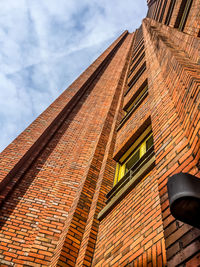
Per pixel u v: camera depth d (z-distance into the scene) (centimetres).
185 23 543
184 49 436
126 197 441
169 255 199
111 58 2077
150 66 616
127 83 1271
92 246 436
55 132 901
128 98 996
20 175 654
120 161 667
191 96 285
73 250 444
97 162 696
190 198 130
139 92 928
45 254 470
